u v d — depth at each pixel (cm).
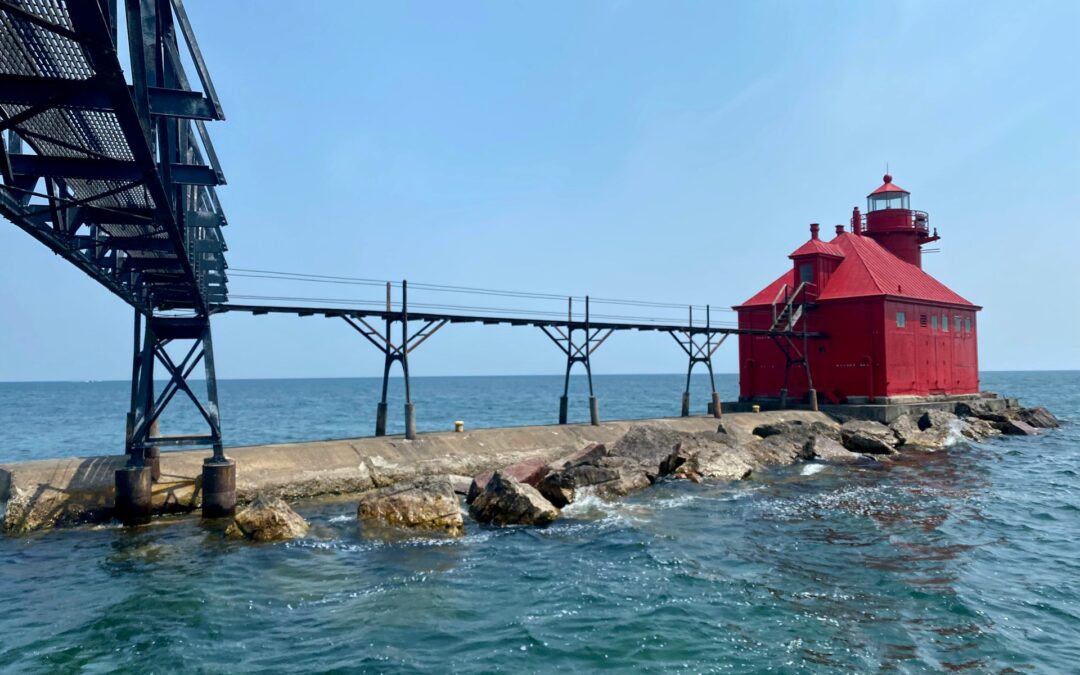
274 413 7450
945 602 1135
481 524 1692
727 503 1942
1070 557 1403
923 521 1723
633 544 1496
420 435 2344
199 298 1684
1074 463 2755
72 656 934
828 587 1218
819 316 3797
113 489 1670
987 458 2891
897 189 4453
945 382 4056
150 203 1282
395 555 1404
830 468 2588
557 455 2484
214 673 880
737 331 3456
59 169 949
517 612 1096
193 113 1010
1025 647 966
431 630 1020
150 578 1248
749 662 918
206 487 1664
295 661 914
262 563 1339
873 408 3459
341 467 1991
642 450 2338
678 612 1097
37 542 1473
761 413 3478
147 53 1008
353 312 2212
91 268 1323
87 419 6869
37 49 770
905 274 4050
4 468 1691
